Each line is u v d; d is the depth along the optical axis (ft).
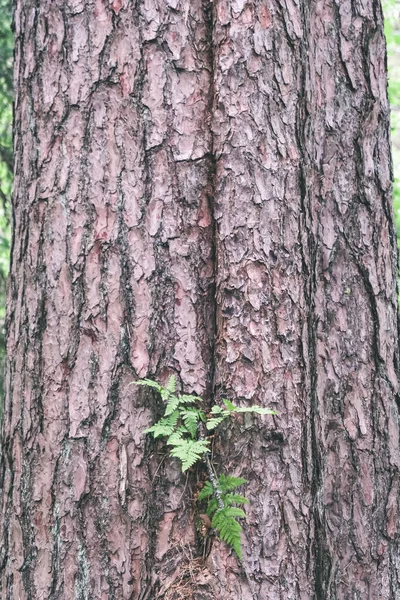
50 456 6.99
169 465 6.81
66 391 7.00
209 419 6.72
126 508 6.74
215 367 6.90
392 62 27.20
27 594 6.95
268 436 6.66
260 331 6.75
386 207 7.84
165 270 6.98
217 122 7.03
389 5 19.79
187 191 7.05
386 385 7.54
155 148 7.05
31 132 7.55
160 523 6.75
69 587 6.77
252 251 6.84
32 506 7.05
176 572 6.61
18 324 7.50
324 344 7.31
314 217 7.39
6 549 7.30
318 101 7.57
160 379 6.88
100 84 7.16
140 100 7.09
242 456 6.64
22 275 7.52
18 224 7.70
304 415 6.82
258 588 6.42
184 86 7.13
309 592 6.59
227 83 7.00
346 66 7.70
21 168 7.72
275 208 6.93
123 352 6.90
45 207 7.29
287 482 6.65
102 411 6.87
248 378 6.72
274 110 7.05
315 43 7.62
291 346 6.82
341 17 7.74
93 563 6.75
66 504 6.87
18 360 7.45
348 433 7.29
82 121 7.19
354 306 7.47
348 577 7.07
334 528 7.11
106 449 6.84
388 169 7.98
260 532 6.52
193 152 7.07
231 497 6.40
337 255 7.46
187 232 7.04
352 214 7.57
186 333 6.95
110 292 6.97
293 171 7.07
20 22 7.87
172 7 7.16
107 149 7.11
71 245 7.11
